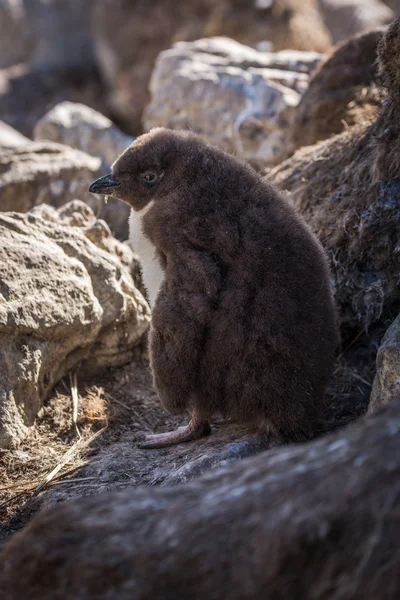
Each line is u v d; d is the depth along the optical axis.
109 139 18.41
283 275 8.56
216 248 8.72
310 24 29.45
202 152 9.47
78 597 5.21
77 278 10.65
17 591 5.49
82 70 37.97
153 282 9.66
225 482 5.38
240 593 4.78
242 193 9.02
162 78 19.09
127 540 5.24
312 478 4.93
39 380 10.06
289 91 16.80
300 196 11.78
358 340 11.02
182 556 5.01
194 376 8.87
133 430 10.09
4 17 39.34
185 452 9.21
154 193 9.70
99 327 10.76
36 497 8.77
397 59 10.11
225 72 17.64
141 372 11.26
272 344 8.44
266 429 9.03
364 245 10.55
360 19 31.97
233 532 4.96
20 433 9.58
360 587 4.48
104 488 8.76
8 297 9.89
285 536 4.72
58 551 5.40
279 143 16.36
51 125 18.75
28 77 36.94
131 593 5.04
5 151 15.78
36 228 11.05
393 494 4.56
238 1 29.30
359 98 13.77
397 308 10.68
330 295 9.06
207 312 8.55
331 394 10.34
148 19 31.25
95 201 15.29
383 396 8.58
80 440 9.80
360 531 4.56
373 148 10.91
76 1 40.91
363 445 4.93
